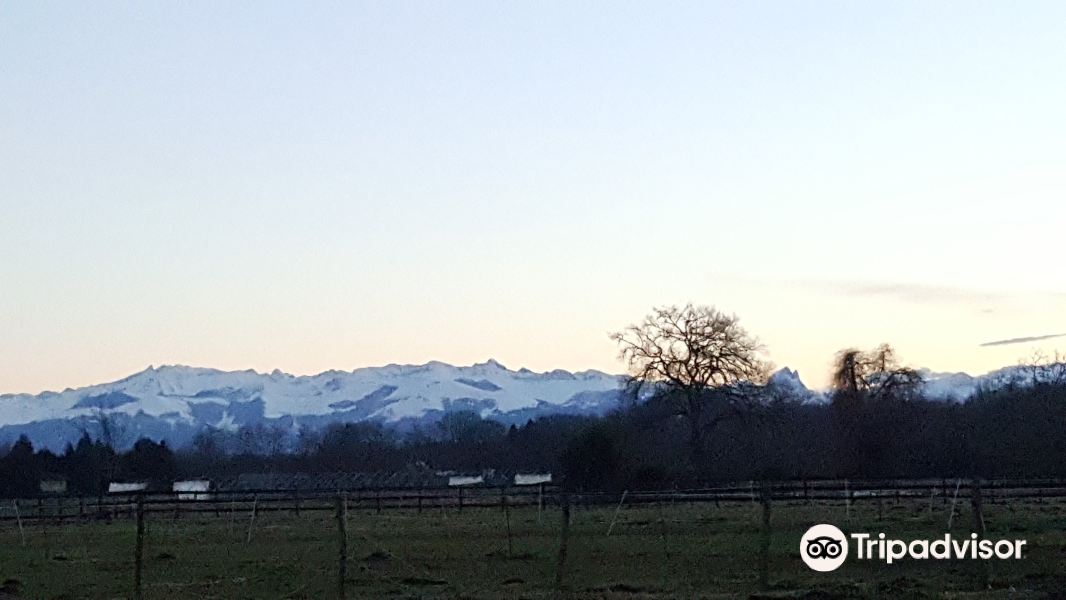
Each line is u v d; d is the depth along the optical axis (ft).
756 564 103.14
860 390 281.33
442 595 89.45
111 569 113.09
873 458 259.60
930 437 261.44
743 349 278.05
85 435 408.05
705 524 143.43
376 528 150.71
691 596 84.64
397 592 92.17
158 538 146.30
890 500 166.81
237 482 288.71
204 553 125.59
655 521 149.07
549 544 124.47
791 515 151.53
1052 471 234.38
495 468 328.49
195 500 171.73
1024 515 139.23
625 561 108.27
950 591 83.92
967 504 154.51
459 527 149.69
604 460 210.38
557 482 212.64
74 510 202.49
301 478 299.38
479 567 107.04
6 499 236.22
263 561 115.75
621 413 288.92
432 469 337.93
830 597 82.43
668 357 276.00
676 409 274.77
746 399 274.57
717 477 233.96
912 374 285.84
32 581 104.99
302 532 147.43
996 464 238.89
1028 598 80.23
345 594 90.63
